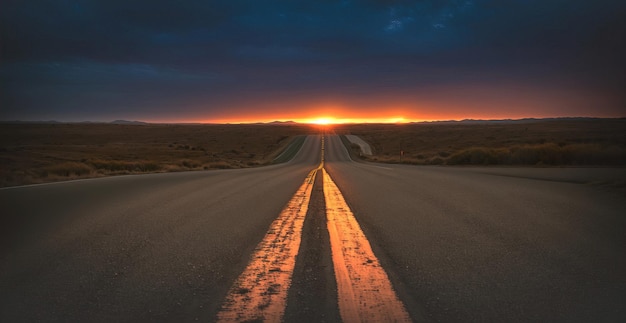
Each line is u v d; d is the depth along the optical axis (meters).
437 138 103.38
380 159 62.75
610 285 3.52
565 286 3.51
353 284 3.61
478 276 3.80
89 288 3.42
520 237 5.35
